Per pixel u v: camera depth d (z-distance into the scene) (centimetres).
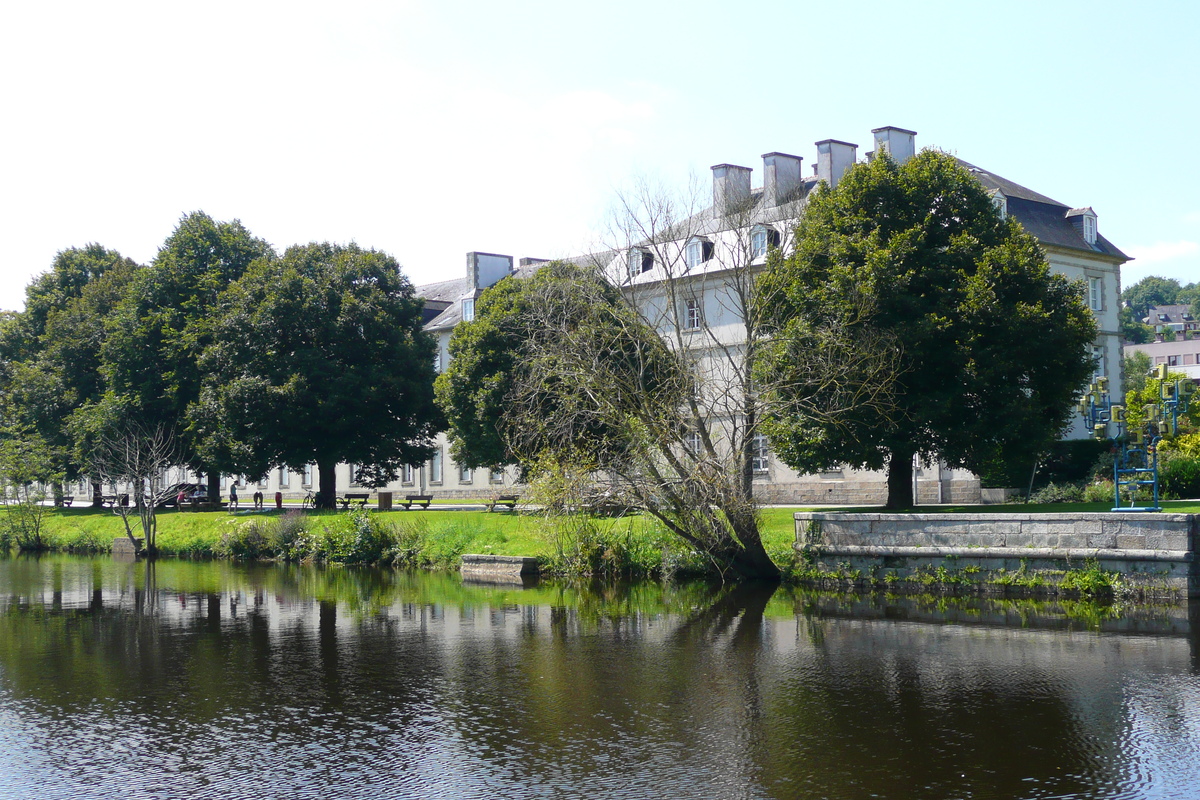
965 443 2788
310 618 2283
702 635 1948
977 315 2759
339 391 4509
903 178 2995
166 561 3956
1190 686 1434
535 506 2780
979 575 2312
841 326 2689
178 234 5303
